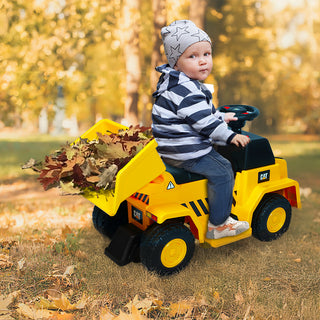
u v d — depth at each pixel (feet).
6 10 23.38
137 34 24.08
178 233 9.04
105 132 10.76
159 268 8.97
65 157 8.87
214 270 9.69
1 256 9.70
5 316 7.27
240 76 33.60
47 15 24.16
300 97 39.37
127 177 7.93
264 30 34.30
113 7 24.56
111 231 10.98
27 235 11.50
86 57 25.38
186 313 7.85
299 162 30.30
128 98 24.53
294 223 13.35
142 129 9.94
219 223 9.51
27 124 47.09
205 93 9.11
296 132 40.81
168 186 8.97
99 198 8.40
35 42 24.22
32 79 24.36
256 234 10.93
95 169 8.14
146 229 9.29
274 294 8.66
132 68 24.23
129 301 8.28
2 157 27.14
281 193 11.78
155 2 21.80
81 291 8.55
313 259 10.52
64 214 14.07
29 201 16.57
